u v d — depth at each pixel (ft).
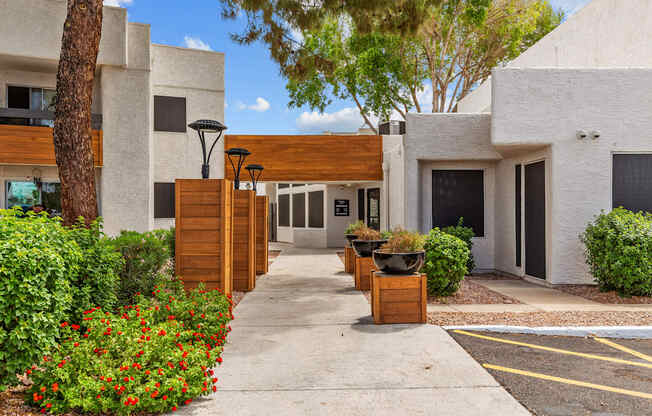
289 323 20.07
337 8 34.40
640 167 29.68
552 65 44.14
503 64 54.19
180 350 12.41
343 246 69.92
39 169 42.22
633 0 33.35
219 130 23.84
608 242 25.39
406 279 19.81
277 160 55.06
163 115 49.57
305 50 38.86
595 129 29.71
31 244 11.28
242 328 19.21
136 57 43.06
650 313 21.18
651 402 11.62
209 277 21.48
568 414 10.87
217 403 11.50
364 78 75.77
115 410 10.50
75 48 21.70
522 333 18.43
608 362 14.82
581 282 29.63
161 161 49.39
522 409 11.14
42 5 39.06
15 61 40.04
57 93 21.89
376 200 61.36
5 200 41.34
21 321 10.46
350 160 55.36
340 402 11.53
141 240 21.53
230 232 22.89
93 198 22.38
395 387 12.50
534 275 32.42
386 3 32.50
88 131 22.21
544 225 31.24
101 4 22.66
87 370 11.23
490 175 38.34
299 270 41.19
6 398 11.43
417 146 36.40
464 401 11.58
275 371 13.83
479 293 26.96
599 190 29.60
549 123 29.91
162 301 16.56
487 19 67.00
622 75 29.60
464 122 36.29
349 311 22.59
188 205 21.62
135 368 11.07
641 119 29.53
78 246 14.28
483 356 15.33
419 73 77.87
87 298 14.82
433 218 38.24
